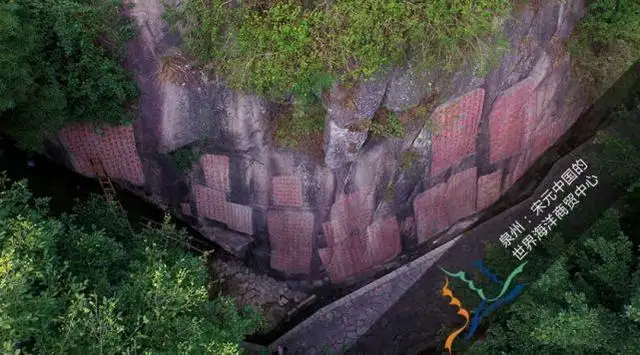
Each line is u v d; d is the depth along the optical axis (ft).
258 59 26.61
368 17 24.86
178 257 25.77
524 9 29.32
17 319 16.06
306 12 25.64
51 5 26.55
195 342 19.63
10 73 24.57
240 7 26.40
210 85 29.01
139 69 29.32
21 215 21.11
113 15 27.81
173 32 28.60
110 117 30.37
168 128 31.12
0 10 23.85
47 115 28.50
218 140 31.19
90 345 18.15
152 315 19.84
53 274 18.80
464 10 25.57
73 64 28.04
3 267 16.11
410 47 26.89
